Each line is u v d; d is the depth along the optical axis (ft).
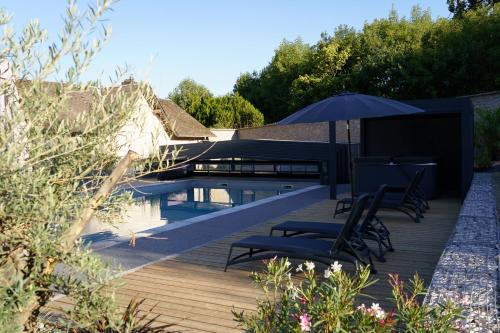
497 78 103.30
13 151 5.44
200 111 142.82
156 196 56.49
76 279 6.24
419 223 28.50
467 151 35.47
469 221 20.26
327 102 28.12
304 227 21.39
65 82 5.79
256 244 18.15
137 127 6.78
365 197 17.81
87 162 6.53
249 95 153.58
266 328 7.68
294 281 17.02
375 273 18.04
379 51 118.42
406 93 113.09
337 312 6.75
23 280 5.84
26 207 5.55
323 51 130.21
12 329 5.44
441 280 11.76
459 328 7.98
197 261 20.47
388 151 46.01
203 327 13.16
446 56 107.76
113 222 7.09
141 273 18.60
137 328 8.67
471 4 137.80
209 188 62.69
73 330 7.28
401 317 7.09
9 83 6.04
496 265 13.03
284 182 61.26
